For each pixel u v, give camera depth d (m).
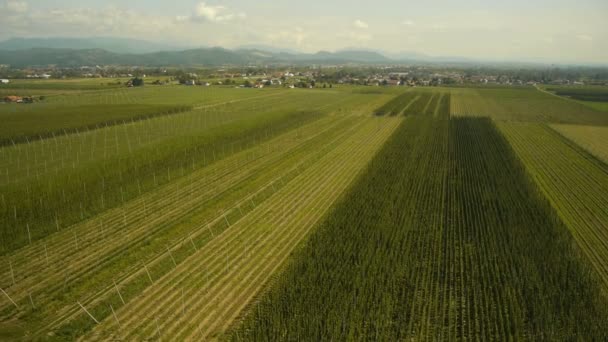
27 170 51.03
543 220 39.28
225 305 25.53
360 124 96.69
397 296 26.75
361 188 48.09
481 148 70.94
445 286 27.84
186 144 66.50
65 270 28.91
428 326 23.98
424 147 70.94
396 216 39.75
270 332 22.88
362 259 31.06
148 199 43.16
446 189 48.28
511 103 150.88
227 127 82.94
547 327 23.73
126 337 22.36
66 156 58.25
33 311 24.28
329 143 74.75
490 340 22.89
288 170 56.06
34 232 34.06
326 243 33.62
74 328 22.83
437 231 36.59
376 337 22.31
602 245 35.94
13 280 27.39
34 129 73.19
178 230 35.56
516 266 30.75
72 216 37.44
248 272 29.59
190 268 29.89
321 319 24.12
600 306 26.06
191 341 22.23
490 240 34.78
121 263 29.67
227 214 39.78
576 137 86.56
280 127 86.81
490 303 26.12
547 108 136.88
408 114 113.88
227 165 57.31
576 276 29.42
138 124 86.25
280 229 37.19
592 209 44.53
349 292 26.83
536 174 57.84
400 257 31.56
